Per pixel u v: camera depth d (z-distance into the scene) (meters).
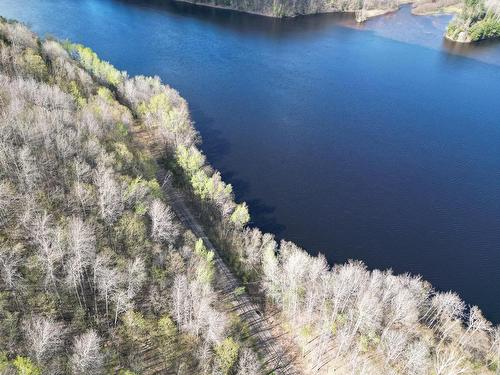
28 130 99.56
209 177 137.88
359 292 95.12
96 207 91.56
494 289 123.06
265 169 162.88
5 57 137.62
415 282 106.25
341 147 180.75
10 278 69.25
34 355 63.25
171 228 98.38
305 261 102.81
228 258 112.94
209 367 75.12
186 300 78.88
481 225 146.12
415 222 145.12
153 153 146.50
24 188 88.50
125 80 176.00
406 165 173.38
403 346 87.06
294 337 95.56
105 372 69.19
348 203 150.50
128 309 78.50
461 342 94.56
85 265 77.56
